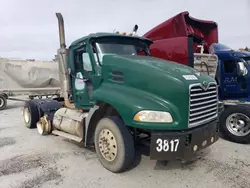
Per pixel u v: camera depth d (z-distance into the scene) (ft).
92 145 16.21
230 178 12.03
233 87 21.40
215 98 13.17
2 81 38.42
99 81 14.15
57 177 12.52
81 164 14.07
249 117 17.06
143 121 10.91
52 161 14.64
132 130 13.00
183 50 20.11
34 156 15.53
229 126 18.16
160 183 11.66
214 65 21.43
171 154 10.98
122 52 15.46
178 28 21.97
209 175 12.42
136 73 11.90
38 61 41.09
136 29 16.97
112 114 13.67
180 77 11.15
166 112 10.87
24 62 39.91
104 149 12.96
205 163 13.92
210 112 12.58
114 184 11.64
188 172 12.80
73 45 16.17
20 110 36.81
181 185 11.44
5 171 13.34
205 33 25.64
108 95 12.43
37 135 20.70
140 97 11.41
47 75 40.75
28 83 39.65
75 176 12.58
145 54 16.85
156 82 11.25
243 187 11.14
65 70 18.66
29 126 23.09
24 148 17.22
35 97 39.81
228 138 18.33
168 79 11.04
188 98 10.87
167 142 10.93
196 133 11.39
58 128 18.57
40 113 22.08
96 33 15.28
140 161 14.24
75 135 16.46
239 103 19.11
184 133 11.00
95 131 13.53
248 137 17.08
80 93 16.70
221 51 22.09
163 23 23.24
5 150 16.87
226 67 21.70
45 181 12.11
